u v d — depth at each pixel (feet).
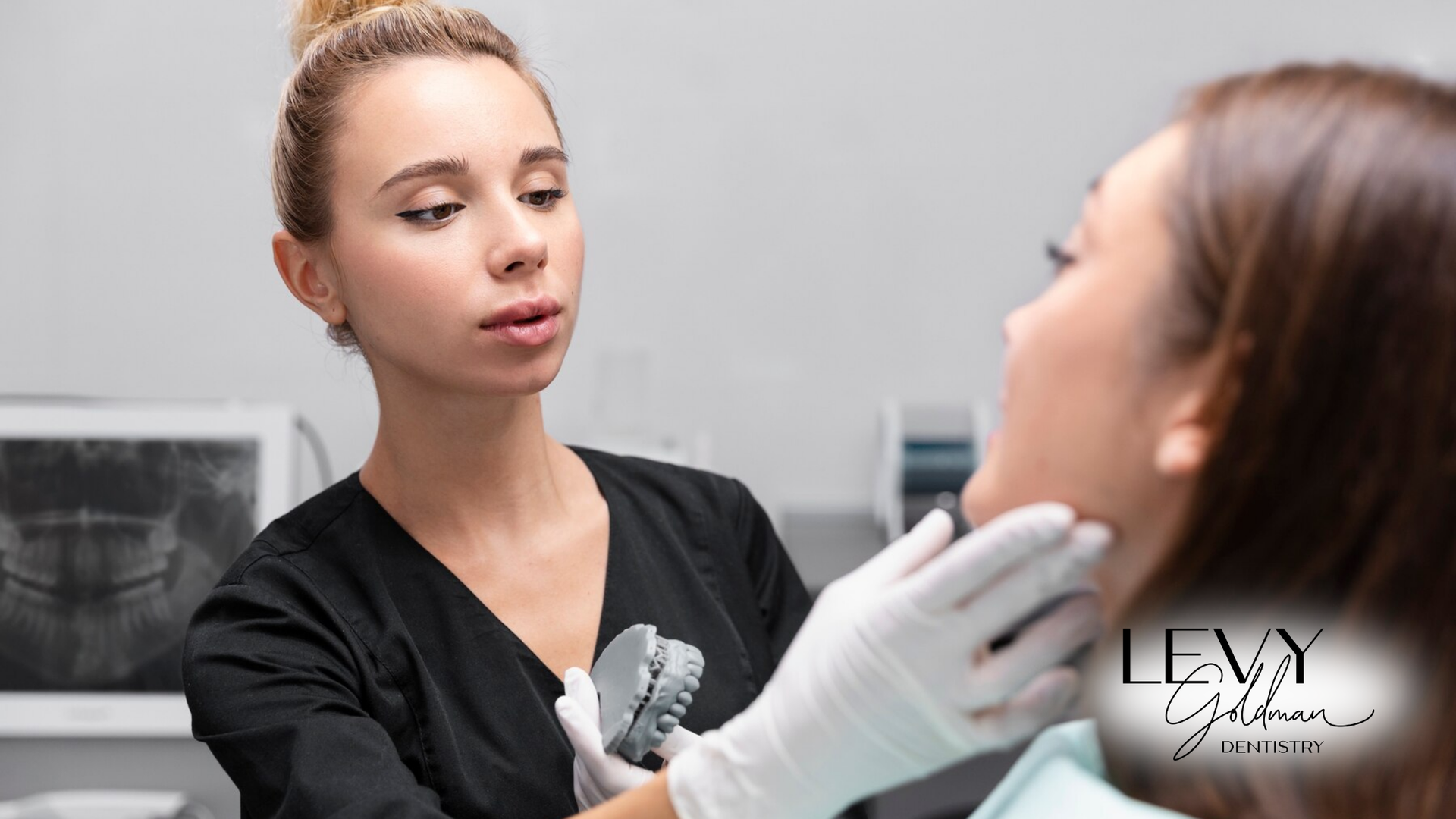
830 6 7.50
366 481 3.18
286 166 2.98
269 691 2.77
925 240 7.56
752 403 7.62
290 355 7.45
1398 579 1.63
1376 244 1.59
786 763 1.98
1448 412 1.59
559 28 7.45
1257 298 1.63
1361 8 7.35
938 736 1.91
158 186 7.36
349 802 2.49
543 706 2.97
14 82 7.30
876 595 1.99
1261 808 1.76
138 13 7.30
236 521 6.54
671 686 2.61
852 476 7.64
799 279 7.59
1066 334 1.80
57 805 6.66
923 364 7.61
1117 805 1.84
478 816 2.87
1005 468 1.90
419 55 2.90
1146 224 1.75
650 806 2.10
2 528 6.53
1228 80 1.82
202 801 7.02
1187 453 1.69
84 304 7.39
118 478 6.56
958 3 7.47
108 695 6.54
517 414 3.05
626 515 3.31
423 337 2.80
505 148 2.81
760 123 7.52
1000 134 7.51
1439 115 1.63
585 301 7.57
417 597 3.03
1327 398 1.61
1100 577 1.90
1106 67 7.47
